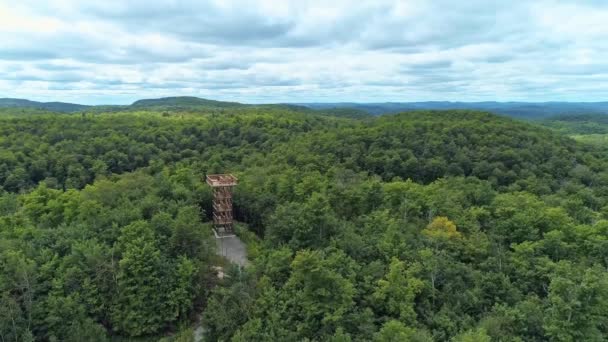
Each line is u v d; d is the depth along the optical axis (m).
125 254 40.78
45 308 36.66
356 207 55.97
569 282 32.56
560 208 53.50
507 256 43.44
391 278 36.84
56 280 38.50
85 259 41.47
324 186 61.31
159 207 53.91
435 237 44.53
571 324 30.86
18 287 36.59
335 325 34.06
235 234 63.78
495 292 38.16
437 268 39.22
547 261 39.97
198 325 41.91
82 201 55.44
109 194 60.34
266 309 37.16
